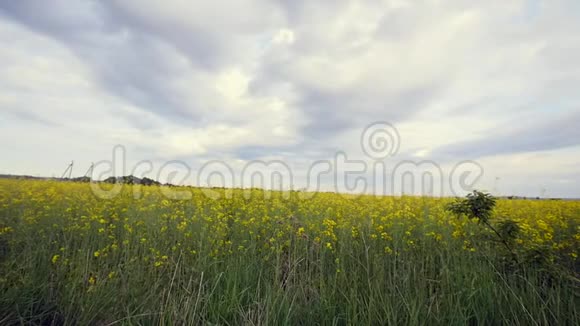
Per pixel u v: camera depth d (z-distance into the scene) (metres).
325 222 5.30
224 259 4.07
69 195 7.23
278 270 3.68
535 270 3.42
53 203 6.01
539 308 3.05
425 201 7.93
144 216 5.27
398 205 7.43
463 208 4.09
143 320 2.94
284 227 5.11
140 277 3.48
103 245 4.26
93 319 2.96
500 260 3.85
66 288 3.24
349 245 4.43
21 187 7.50
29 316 2.95
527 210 7.12
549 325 2.97
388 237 4.68
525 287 3.43
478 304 3.20
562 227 5.14
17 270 3.38
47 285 3.27
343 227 4.95
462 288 3.30
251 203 7.10
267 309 2.88
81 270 3.47
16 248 4.05
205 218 5.11
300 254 4.31
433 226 5.25
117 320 2.79
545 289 3.30
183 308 3.01
